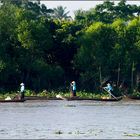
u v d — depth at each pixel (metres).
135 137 83.56
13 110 120.62
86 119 103.94
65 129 90.81
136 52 179.12
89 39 178.25
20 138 82.12
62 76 181.12
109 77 181.00
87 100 150.62
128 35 179.25
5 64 171.00
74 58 180.50
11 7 184.50
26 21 173.62
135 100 151.88
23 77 176.50
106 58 178.88
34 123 97.62
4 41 174.75
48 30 178.50
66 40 182.12
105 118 105.69
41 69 175.38
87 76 180.25
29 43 173.50
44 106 131.62
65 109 123.50
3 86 174.12
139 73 181.50
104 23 197.50
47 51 182.00
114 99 149.88
